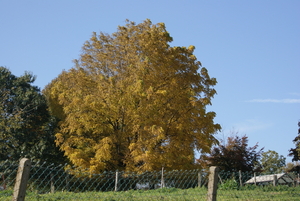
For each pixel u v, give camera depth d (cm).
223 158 2970
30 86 3291
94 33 2553
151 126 2048
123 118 2245
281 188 1294
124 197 855
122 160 2222
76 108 2241
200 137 2205
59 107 3044
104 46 2494
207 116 2238
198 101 2198
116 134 2281
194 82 2367
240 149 3033
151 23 2538
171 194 898
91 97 2198
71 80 2423
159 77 2267
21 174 487
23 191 485
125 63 2330
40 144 2873
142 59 2250
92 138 2466
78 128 2258
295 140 4056
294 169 3981
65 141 2309
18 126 2847
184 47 2483
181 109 2200
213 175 665
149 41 2303
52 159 2912
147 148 2103
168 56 2291
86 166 2094
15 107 3075
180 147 2133
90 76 2430
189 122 2181
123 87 2130
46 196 755
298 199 1009
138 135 2153
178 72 2380
